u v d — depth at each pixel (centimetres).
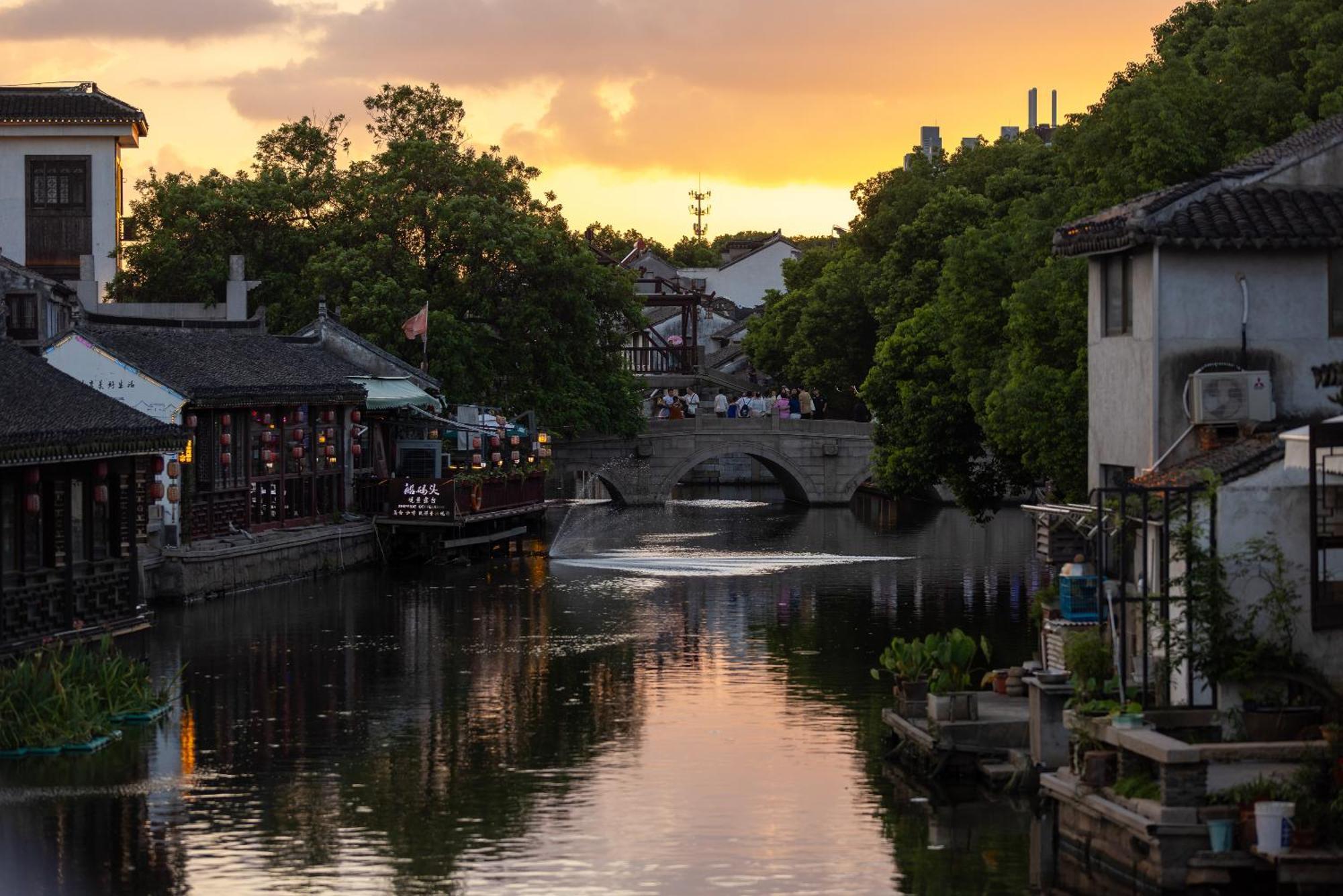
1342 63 4234
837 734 3456
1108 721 2536
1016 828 2766
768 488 11225
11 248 8156
